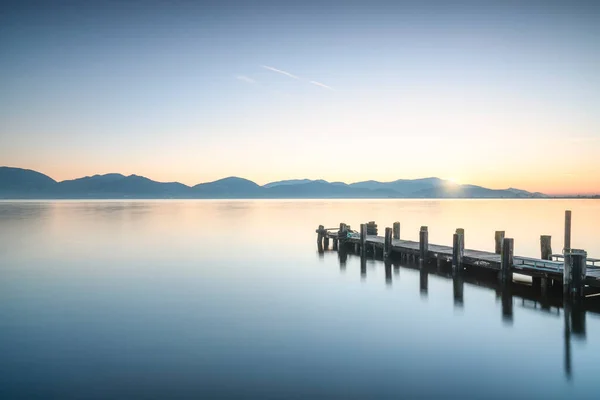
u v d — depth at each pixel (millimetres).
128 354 14438
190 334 16375
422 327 17156
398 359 14023
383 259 32625
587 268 20906
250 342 15500
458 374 13008
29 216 91625
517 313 18828
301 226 66438
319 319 18219
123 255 36156
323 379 12656
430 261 30688
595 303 19031
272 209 137375
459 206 165125
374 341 15609
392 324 17531
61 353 14555
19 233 53625
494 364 13664
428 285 24188
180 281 25938
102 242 44812
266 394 11797
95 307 20109
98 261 33156
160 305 20438
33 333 16531
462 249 25031
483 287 23375
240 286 24562
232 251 38688
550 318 18156
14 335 16297
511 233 53562
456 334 16359
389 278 26312
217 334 16375
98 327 17219
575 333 16375
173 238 48938
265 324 17547
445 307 19875
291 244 43875
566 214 22000
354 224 69750
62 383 12438
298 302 20953
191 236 51031
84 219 81875
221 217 90250
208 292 23109
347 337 16047
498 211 115750
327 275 27578
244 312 19266
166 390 12023
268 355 14336
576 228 59344
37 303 20859
